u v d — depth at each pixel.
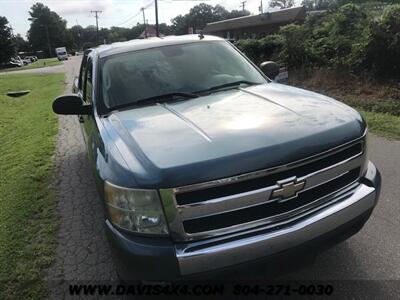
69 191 5.47
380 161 5.54
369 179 2.95
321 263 3.33
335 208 2.65
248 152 2.38
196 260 2.31
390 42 10.74
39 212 4.89
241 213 2.39
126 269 2.44
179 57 4.12
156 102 3.57
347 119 2.87
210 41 4.48
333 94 10.77
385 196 4.45
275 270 2.57
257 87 3.75
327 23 14.99
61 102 3.75
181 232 2.32
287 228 2.46
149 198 2.31
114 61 4.04
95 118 3.50
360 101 9.46
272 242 2.42
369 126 7.28
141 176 2.33
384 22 11.02
